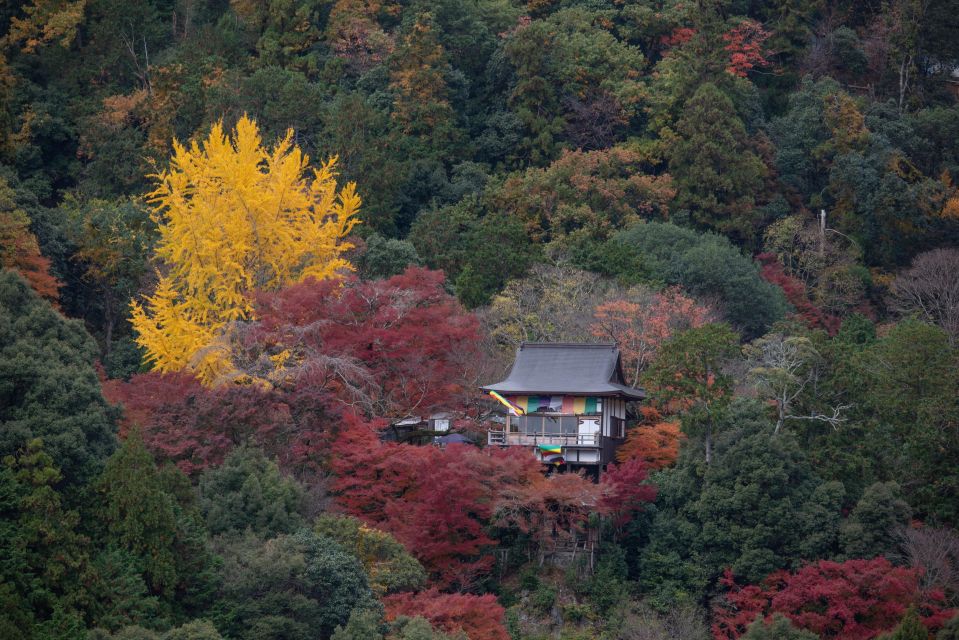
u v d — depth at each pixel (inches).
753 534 2760.8
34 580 2102.6
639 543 2901.1
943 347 3152.1
